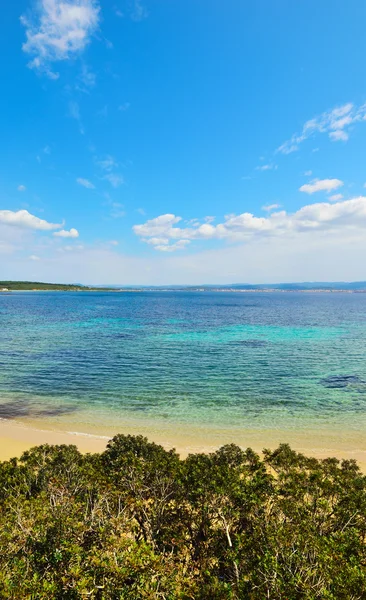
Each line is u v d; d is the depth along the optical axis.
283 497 8.11
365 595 5.04
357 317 85.62
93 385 26.64
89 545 6.30
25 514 7.10
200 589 5.61
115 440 11.80
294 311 105.50
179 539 7.30
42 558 5.86
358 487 8.44
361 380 28.39
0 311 94.94
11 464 10.12
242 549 6.45
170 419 19.83
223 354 38.56
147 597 5.10
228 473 8.76
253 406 22.14
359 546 6.19
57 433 17.44
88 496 8.02
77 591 5.12
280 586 5.25
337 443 16.69
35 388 25.80
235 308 119.19
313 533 6.53
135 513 8.05
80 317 81.69
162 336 52.28
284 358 36.72
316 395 24.39
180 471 8.99
